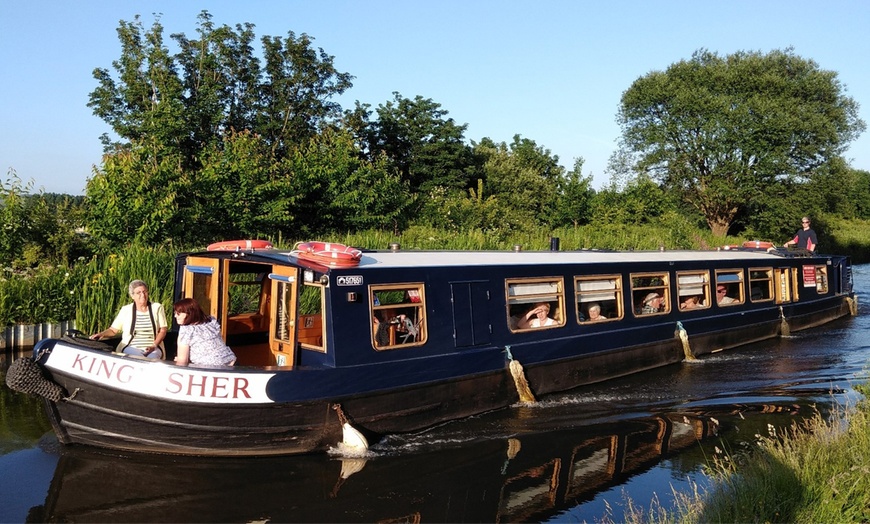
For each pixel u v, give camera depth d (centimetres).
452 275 977
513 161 4250
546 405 1041
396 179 2648
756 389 1155
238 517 647
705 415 1006
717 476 725
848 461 640
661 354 1323
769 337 1666
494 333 1023
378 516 656
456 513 667
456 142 3878
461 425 938
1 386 1088
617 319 1248
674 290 1402
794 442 737
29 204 1736
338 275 844
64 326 1414
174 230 1752
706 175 4388
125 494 689
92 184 1664
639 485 745
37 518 633
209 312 955
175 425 760
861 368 1309
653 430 937
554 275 1138
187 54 3159
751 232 4503
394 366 878
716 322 1484
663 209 3725
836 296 2016
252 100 3375
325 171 2447
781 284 1778
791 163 4159
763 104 4084
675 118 4394
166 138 2061
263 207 2175
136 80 2780
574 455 837
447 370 940
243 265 988
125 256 1503
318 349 848
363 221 2484
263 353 1005
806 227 2108
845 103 4312
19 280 1440
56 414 793
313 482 732
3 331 1335
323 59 3531
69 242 1717
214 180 2042
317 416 805
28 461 766
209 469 756
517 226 2888
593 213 3762
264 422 778
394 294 961
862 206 7206
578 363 1152
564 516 663
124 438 781
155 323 873
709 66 4416
